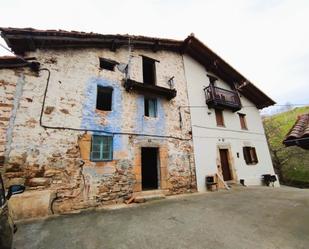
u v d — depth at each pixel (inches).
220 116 444.1
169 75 382.3
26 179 198.5
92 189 234.5
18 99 216.2
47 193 201.2
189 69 426.3
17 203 182.7
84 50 290.5
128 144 282.2
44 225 163.3
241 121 492.7
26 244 125.6
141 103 317.4
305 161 655.8
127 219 179.2
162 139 321.1
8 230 97.3
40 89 233.5
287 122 862.5
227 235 137.1
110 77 301.3
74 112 249.9
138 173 277.6
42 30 232.8
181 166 329.7
